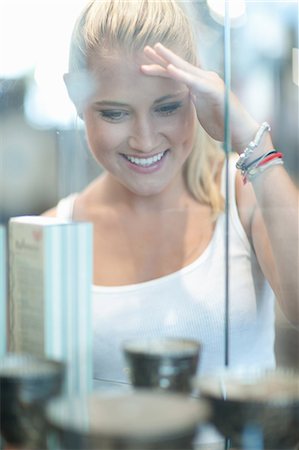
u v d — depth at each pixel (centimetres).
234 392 70
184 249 109
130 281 103
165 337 86
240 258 110
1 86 103
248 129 113
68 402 67
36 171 103
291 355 97
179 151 113
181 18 108
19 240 82
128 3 107
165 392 71
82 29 106
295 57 128
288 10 127
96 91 109
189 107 112
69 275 80
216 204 111
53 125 107
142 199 110
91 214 109
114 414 64
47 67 106
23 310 81
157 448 58
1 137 101
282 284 109
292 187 113
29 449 69
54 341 78
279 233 110
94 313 93
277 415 68
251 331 101
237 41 124
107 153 110
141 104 110
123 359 80
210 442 69
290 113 128
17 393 68
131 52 107
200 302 101
